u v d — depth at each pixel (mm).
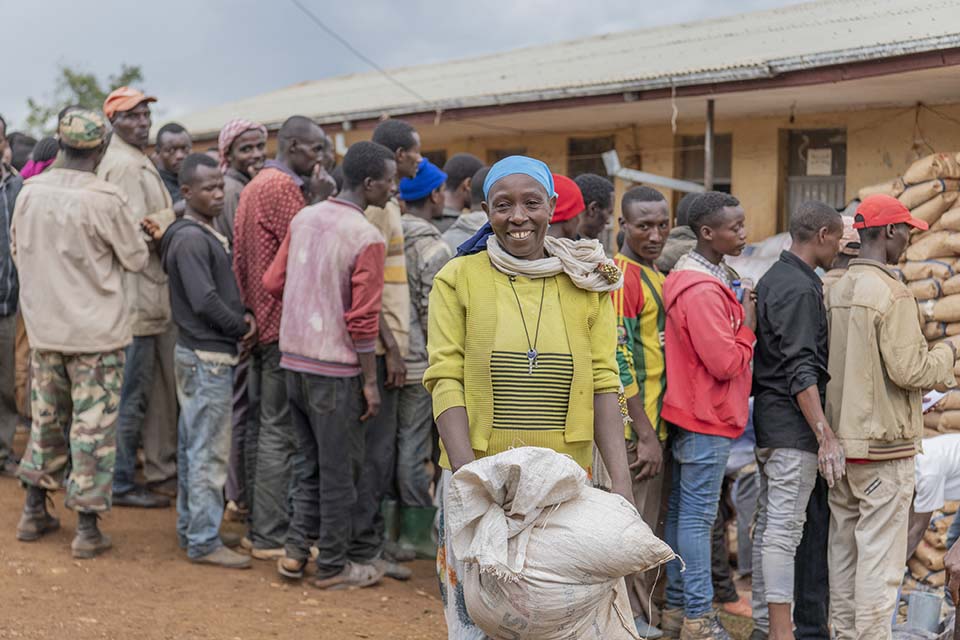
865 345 4801
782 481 4953
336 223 5477
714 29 11320
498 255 3361
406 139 6152
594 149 11727
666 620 5379
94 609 4988
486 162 12883
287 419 6098
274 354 6012
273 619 5090
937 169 6918
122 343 5812
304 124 6586
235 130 7074
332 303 5465
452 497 3090
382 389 5965
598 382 3412
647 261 5238
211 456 5855
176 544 6211
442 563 3574
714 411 4969
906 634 5168
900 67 7227
